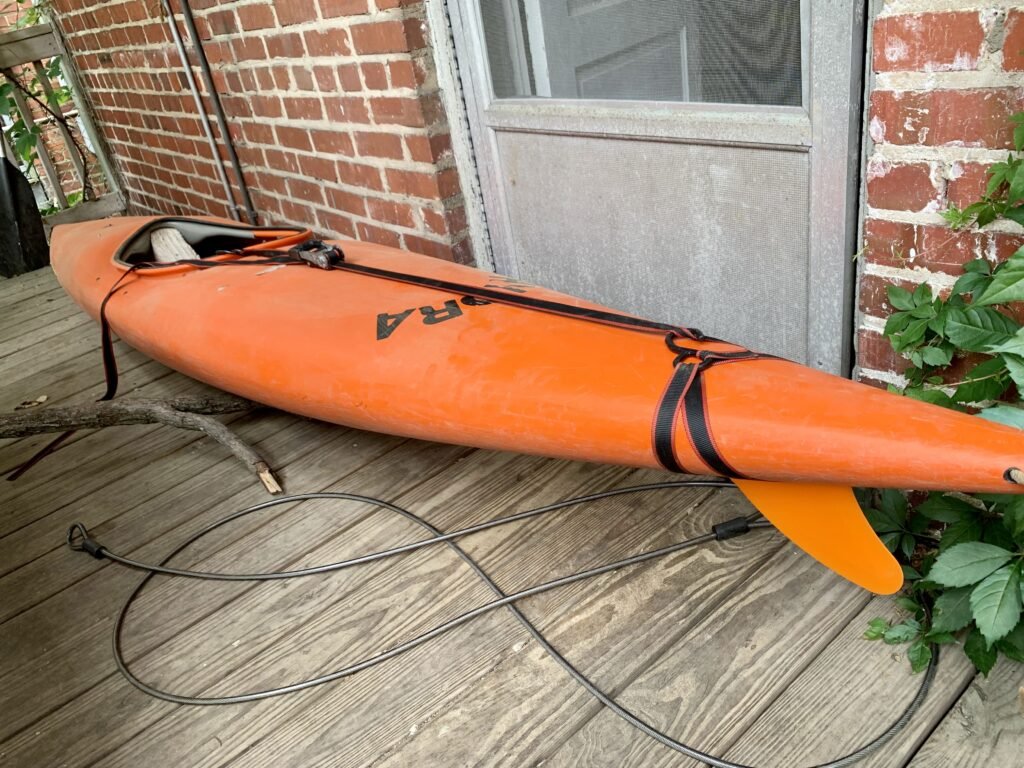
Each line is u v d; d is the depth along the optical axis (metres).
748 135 1.60
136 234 2.47
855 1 1.30
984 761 1.09
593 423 1.31
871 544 1.13
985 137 1.17
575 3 1.83
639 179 1.91
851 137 1.40
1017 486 0.92
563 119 1.98
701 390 1.22
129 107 3.94
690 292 1.94
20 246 3.84
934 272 1.32
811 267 1.58
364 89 2.37
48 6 4.14
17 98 4.30
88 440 2.25
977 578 1.12
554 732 1.21
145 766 1.26
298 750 1.25
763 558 1.46
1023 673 1.20
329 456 1.99
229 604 1.56
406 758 1.21
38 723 1.36
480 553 1.59
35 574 1.73
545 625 1.40
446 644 1.39
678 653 1.31
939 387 1.37
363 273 1.99
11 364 2.85
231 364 1.92
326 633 1.46
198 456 2.09
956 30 1.14
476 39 2.09
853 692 1.21
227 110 3.12
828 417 1.09
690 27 1.62
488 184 2.33
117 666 1.45
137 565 1.69
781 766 1.12
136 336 2.25
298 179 2.96
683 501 1.64
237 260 2.24
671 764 1.14
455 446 1.94
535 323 1.56
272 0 2.50
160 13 3.15
